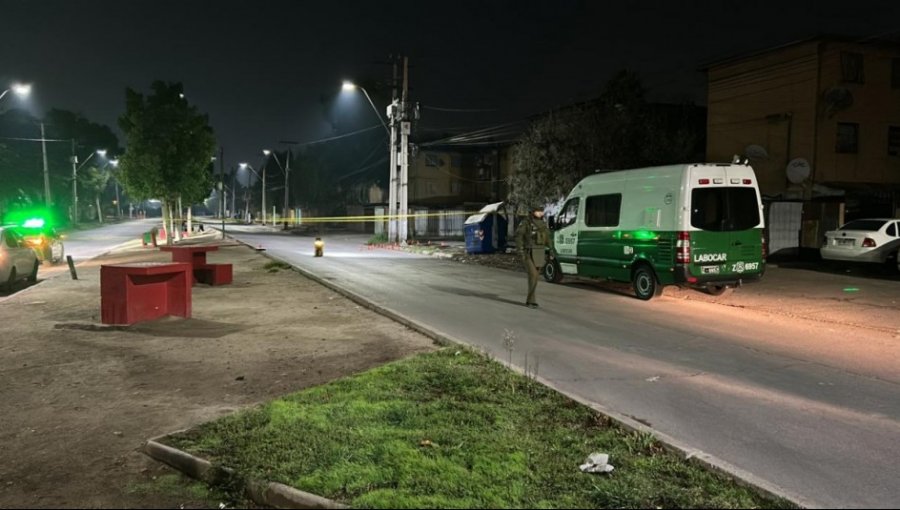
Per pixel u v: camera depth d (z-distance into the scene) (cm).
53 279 1764
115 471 461
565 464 442
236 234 5203
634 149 2294
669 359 805
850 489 424
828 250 1798
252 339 909
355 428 509
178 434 508
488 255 2612
